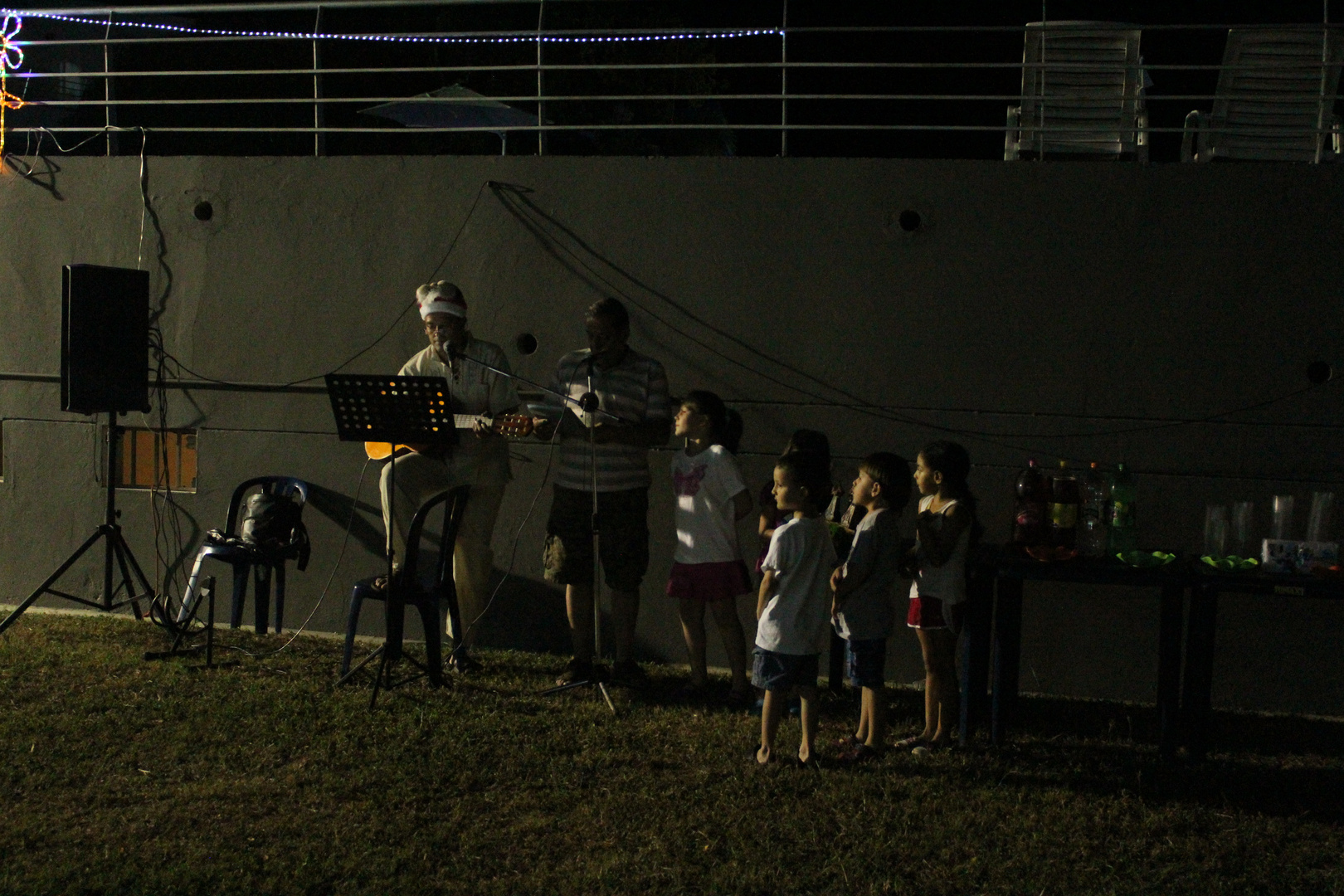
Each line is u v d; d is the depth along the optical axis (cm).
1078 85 671
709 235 645
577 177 658
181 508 708
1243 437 598
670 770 483
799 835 421
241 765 475
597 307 575
